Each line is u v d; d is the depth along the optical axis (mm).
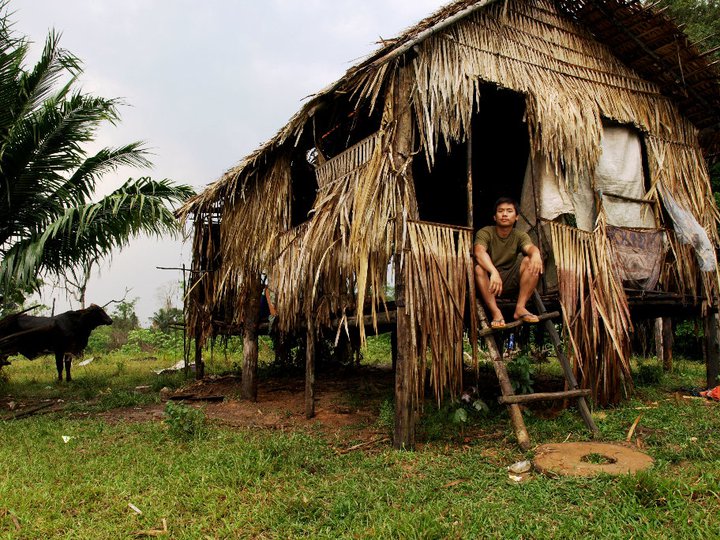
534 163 6078
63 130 8312
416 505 3373
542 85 6133
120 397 8062
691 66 6746
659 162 6918
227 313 9414
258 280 7973
